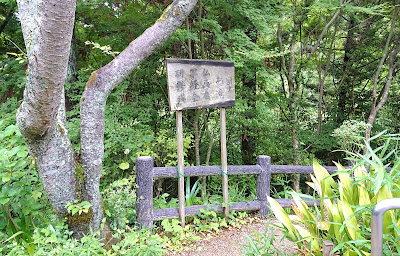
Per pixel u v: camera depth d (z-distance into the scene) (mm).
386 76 6258
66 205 2188
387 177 1460
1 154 2123
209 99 3088
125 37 4223
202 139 5742
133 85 4551
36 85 1593
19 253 1973
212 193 4414
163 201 3363
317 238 1616
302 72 6770
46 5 1328
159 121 5012
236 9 3898
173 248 2588
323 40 6480
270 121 5680
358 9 4074
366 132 5113
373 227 1068
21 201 2264
